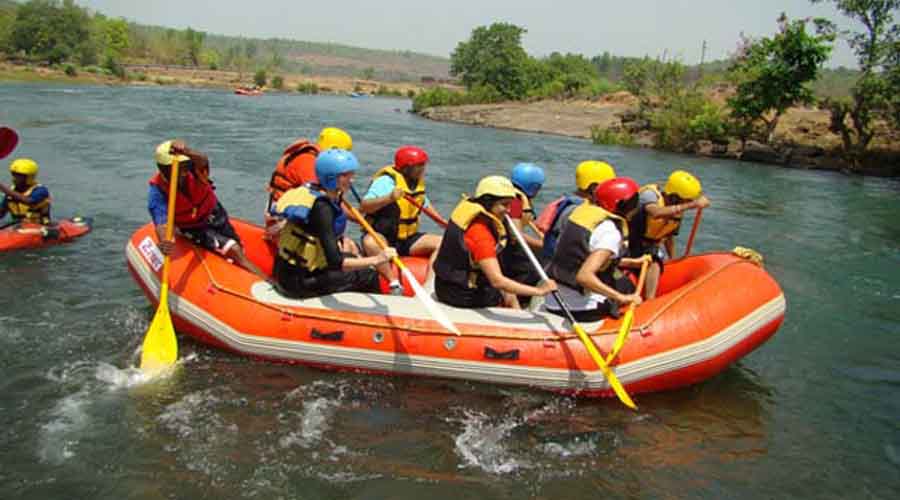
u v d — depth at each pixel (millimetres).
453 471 3689
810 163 22078
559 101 43219
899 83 21500
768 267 8461
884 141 23844
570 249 4578
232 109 32281
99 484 3445
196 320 4926
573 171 16844
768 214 12438
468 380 4562
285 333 4691
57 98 30875
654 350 4438
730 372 5133
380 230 5730
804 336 5977
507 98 51000
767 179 17922
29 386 4402
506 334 4504
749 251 5148
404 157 5711
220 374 4629
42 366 4691
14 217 7730
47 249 7465
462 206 4664
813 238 10375
